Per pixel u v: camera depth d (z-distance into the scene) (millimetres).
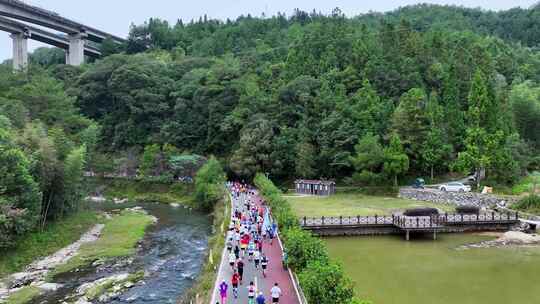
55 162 60250
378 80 102500
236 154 98875
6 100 83312
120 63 133250
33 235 53906
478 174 75312
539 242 52531
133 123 125500
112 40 181125
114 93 127312
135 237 61344
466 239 54719
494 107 74562
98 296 38094
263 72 123562
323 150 89562
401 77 101750
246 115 107438
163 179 105125
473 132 73625
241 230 48531
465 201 69688
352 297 25438
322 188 85250
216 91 117625
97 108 132625
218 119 113438
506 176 73625
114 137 125438
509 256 46906
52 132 68625
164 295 38500
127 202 97562
